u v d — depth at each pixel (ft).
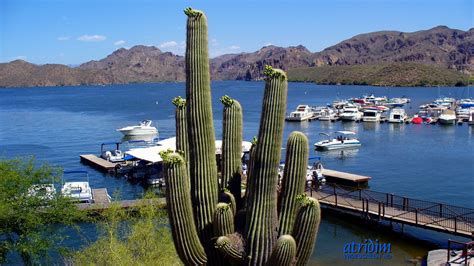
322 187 142.72
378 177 159.63
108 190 145.38
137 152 162.61
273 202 32.30
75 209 76.95
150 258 63.87
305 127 298.56
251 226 32.27
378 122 314.14
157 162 156.97
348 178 148.77
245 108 442.50
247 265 32.19
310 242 31.63
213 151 35.17
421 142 231.91
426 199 129.59
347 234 98.73
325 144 214.28
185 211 31.63
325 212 112.06
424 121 308.60
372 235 97.71
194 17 34.22
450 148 213.05
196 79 34.24
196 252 32.55
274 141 31.78
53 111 447.01
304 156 32.94
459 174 159.84
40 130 297.74
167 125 316.81
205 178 34.60
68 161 193.26
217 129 256.32
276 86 31.73
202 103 34.42
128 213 82.28
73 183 125.90
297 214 31.76
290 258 29.68
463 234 85.71
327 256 87.10
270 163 31.86
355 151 211.20
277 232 33.06
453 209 115.14
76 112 429.38
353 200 111.14
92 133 280.31
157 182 147.43
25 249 67.10
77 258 65.36
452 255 76.38
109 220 84.17
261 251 32.07
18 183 69.77
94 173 169.17
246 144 163.12
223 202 35.47
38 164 183.73
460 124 296.71
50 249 74.84
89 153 211.61
